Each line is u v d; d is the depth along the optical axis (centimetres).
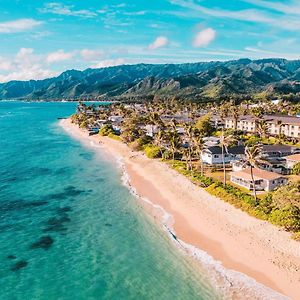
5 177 10162
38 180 9850
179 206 7512
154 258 5378
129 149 14338
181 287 4616
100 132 19275
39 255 5509
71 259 5388
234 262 5138
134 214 7200
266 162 9719
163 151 12738
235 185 8756
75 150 14988
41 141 17862
